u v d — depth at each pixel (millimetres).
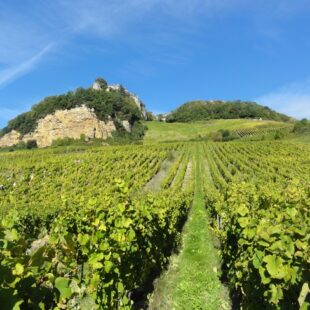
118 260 5168
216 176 31250
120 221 5672
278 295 3590
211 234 13414
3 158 67000
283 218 5234
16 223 5719
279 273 3578
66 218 7254
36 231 13875
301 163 37594
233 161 44688
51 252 3275
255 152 52969
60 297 2814
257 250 4078
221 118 151375
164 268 9070
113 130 116312
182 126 128500
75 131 112125
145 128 124500
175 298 7316
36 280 2971
